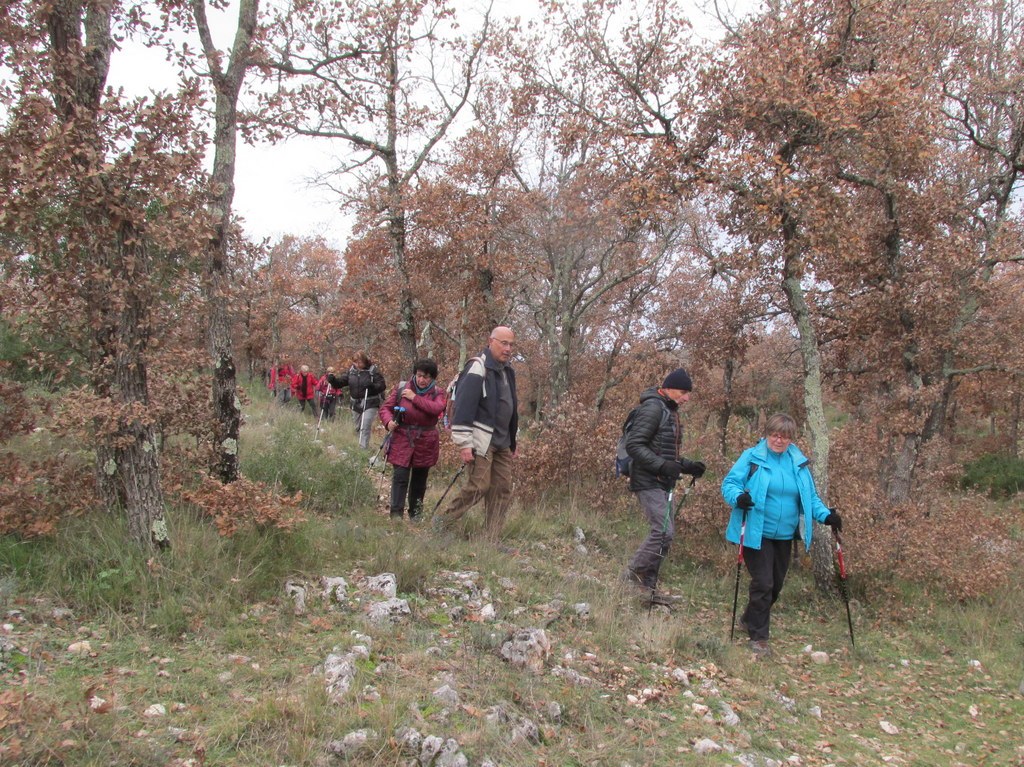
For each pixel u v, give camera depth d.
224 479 6.09
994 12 12.57
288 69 7.95
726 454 9.61
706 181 7.31
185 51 5.51
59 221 4.36
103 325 4.74
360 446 11.74
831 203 7.19
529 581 5.95
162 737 2.98
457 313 19.42
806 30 7.64
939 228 10.81
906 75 6.69
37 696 3.04
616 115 10.70
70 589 4.16
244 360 30.12
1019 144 11.47
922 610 7.02
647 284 16.55
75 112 4.24
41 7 4.29
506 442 6.88
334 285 37.94
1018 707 5.17
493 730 3.35
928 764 4.16
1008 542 8.37
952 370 11.34
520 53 13.05
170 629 3.98
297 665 3.79
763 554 5.79
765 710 4.53
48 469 5.38
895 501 10.02
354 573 5.31
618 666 4.61
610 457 9.29
